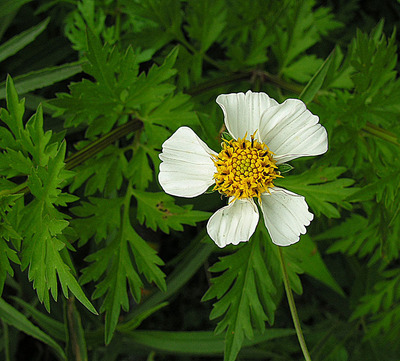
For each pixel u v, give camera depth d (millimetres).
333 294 441
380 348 431
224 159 321
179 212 357
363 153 364
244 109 320
